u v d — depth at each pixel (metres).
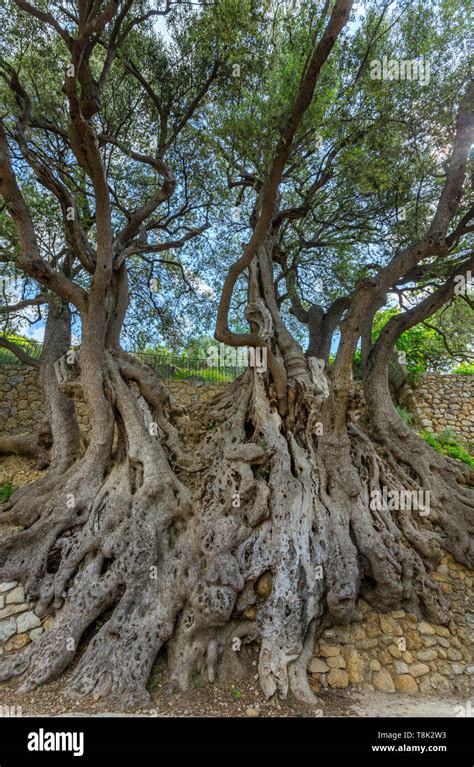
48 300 11.62
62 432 9.36
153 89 10.86
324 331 11.27
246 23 6.97
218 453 7.71
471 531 7.77
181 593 5.95
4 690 5.16
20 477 10.30
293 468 7.30
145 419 8.55
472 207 8.90
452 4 8.88
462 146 7.78
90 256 8.82
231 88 9.38
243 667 5.42
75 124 6.18
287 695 4.96
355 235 12.25
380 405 9.68
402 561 6.61
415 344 16.83
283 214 9.46
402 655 5.87
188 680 5.18
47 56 9.60
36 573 6.62
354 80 8.85
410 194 10.74
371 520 6.91
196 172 12.20
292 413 7.94
